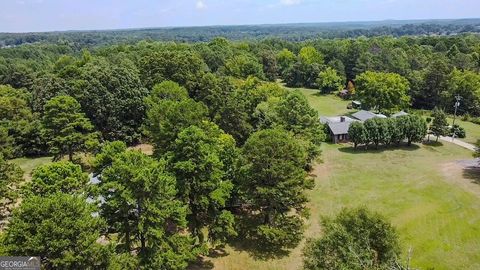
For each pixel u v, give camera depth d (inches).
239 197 1380.4
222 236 1220.5
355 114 2977.4
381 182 1843.0
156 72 2564.0
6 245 738.2
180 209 1017.5
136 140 2322.8
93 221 818.8
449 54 4603.8
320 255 863.7
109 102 2159.2
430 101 3590.1
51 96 2272.4
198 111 1680.6
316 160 2034.9
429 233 1376.7
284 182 1229.1
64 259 736.3
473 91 3307.1
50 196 817.5
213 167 1171.3
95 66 2423.7
